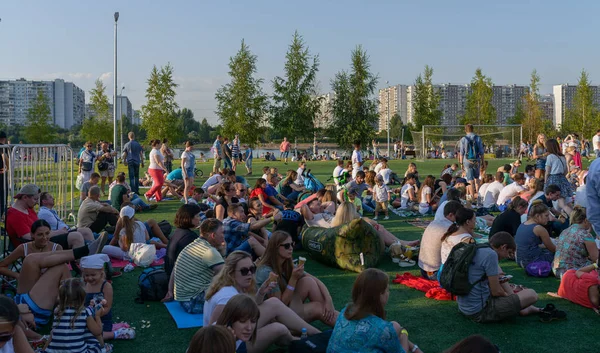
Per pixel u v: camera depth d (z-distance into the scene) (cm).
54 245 720
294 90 4919
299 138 5006
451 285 652
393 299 746
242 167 3378
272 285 540
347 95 5081
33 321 592
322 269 905
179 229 766
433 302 730
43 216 923
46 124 5947
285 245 593
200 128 11812
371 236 895
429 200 1495
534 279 836
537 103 6556
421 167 3394
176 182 1877
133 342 596
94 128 5797
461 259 647
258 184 1355
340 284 819
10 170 1016
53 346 500
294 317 550
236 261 531
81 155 1847
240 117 4906
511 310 635
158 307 716
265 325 534
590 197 509
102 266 593
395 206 1612
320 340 504
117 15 3822
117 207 1380
